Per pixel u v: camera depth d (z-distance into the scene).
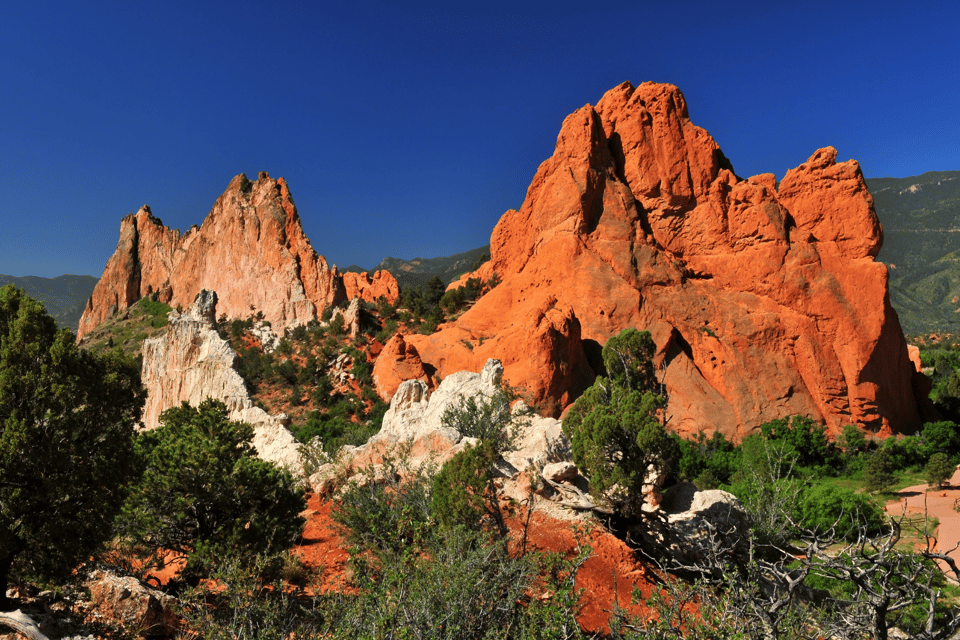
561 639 11.26
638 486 23.75
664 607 10.95
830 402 65.56
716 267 73.94
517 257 88.06
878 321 66.19
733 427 64.75
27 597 15.36
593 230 77.31
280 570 18.20
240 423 23.17
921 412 69.88
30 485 14.82
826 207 71.12
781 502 24.70
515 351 66.50
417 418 36.38
